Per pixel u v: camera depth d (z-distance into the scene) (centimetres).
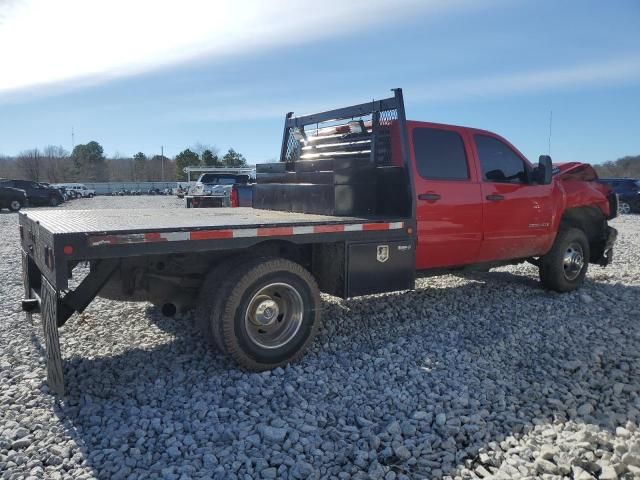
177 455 311
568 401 377
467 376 425
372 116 572
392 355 468
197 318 446
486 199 607
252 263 425
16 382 409
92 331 527
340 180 526
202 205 1791
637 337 516
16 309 616
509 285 746
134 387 400
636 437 323
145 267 439
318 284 504
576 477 281
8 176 8431
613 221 1991
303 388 404
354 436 332
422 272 604
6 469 295
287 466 303
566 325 556
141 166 10231
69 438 329
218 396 385
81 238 349
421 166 559
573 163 799
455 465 306
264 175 674
